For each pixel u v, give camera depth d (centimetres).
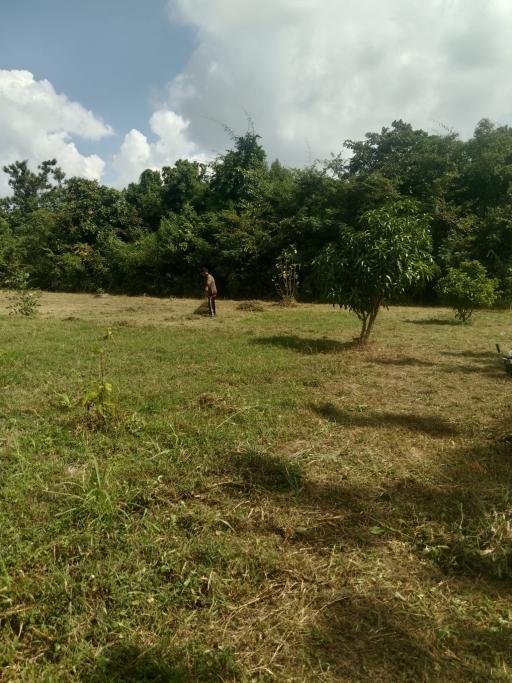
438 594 244
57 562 260
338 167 2434
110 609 229
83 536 278
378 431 460
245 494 339
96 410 450
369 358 796
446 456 404
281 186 2598
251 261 2400
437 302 1948
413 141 2312
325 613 230
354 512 317
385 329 1176
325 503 328
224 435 431
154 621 223
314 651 208
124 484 340
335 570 260
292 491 339
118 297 2584
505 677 195
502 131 2205
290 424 470
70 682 193
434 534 290
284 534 292
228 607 232
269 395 560
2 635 214
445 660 204
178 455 392
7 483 341
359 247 851
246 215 2559
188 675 195
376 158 2378
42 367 674
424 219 897
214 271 2567
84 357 752
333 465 383
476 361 789
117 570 253
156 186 3300
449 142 2230
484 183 2127
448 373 697
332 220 2205
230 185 2869
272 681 194
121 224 3153
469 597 242
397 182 2130
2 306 1877
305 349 856
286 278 2141
